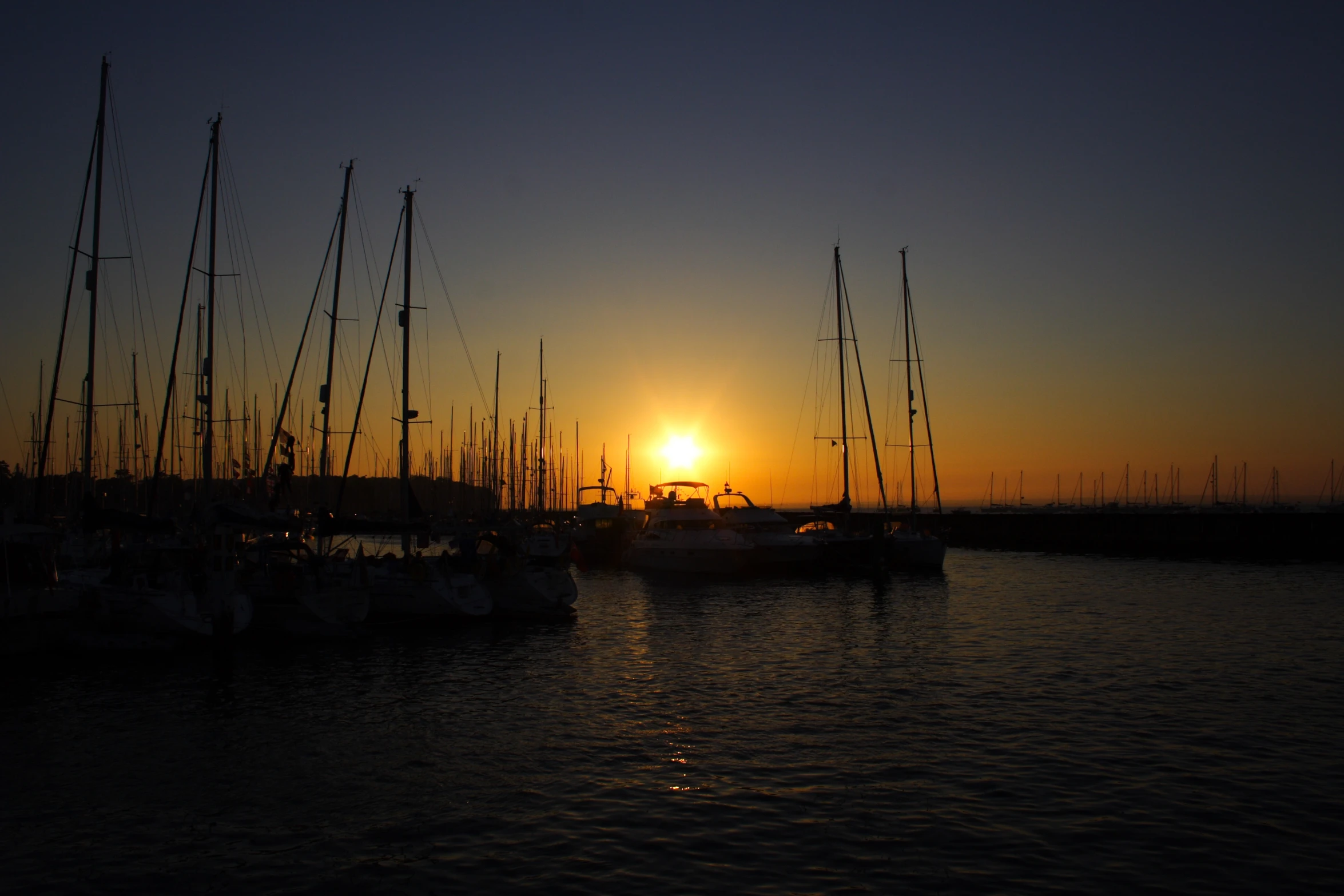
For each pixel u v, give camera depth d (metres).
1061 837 11.05
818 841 10.98
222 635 21.66
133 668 21.66
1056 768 13.61
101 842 11.12
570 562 51.00
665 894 9.63
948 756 14.23
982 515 84.75
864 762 13.95
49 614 22.16
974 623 28.34
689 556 46.34
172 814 12.02
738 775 13.38
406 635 26.86
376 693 19.02
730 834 11.18
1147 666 21.12
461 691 19.12
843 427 49.97
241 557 27.06
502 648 24.45
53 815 12.04
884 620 29.12
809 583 42.16
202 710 17.59
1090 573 47.41
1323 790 12.60
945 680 19.80
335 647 24.77
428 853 10.73
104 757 14.53
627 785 12.99
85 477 29.20
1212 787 12.74
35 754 14.71
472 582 28.50
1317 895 9.58
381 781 13.27
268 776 13.55
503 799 12.45
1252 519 59.00
